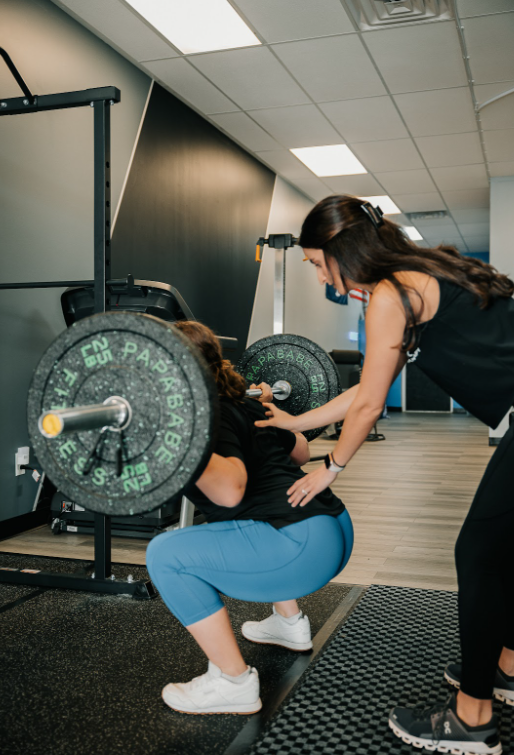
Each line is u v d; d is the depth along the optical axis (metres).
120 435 1.19
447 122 5.63
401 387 12.39
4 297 3.46
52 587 2.56
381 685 1.71
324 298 9.32
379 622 2.15
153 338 1.17
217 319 6.01
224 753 1.41
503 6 3.79
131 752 1.43
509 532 1.32
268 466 1.59
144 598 2.43
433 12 3.87
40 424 1.06
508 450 1.32
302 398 2.28
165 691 1.62
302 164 6.97
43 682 1.75
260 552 1.50
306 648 1.93
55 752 1.43
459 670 1.69
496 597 1.34
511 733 1.48
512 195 7.22
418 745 1.42
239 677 1.58
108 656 1.92
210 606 1.54
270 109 5.42
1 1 3.37
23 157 3.56
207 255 5.76
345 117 5.57
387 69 4.64
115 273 4.41
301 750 1.42
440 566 2.81
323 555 1.52
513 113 5.39
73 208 3.99
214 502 1.40
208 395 1.14
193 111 5.44
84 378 1.22
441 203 8.47
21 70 3.54
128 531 3.33
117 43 4.28
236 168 6.31
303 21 4.00
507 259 7.20
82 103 2.47
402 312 1.31
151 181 4.82
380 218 1.37
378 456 6.30
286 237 4.41
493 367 1.33
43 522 3.72
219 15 3.93
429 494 4.41
